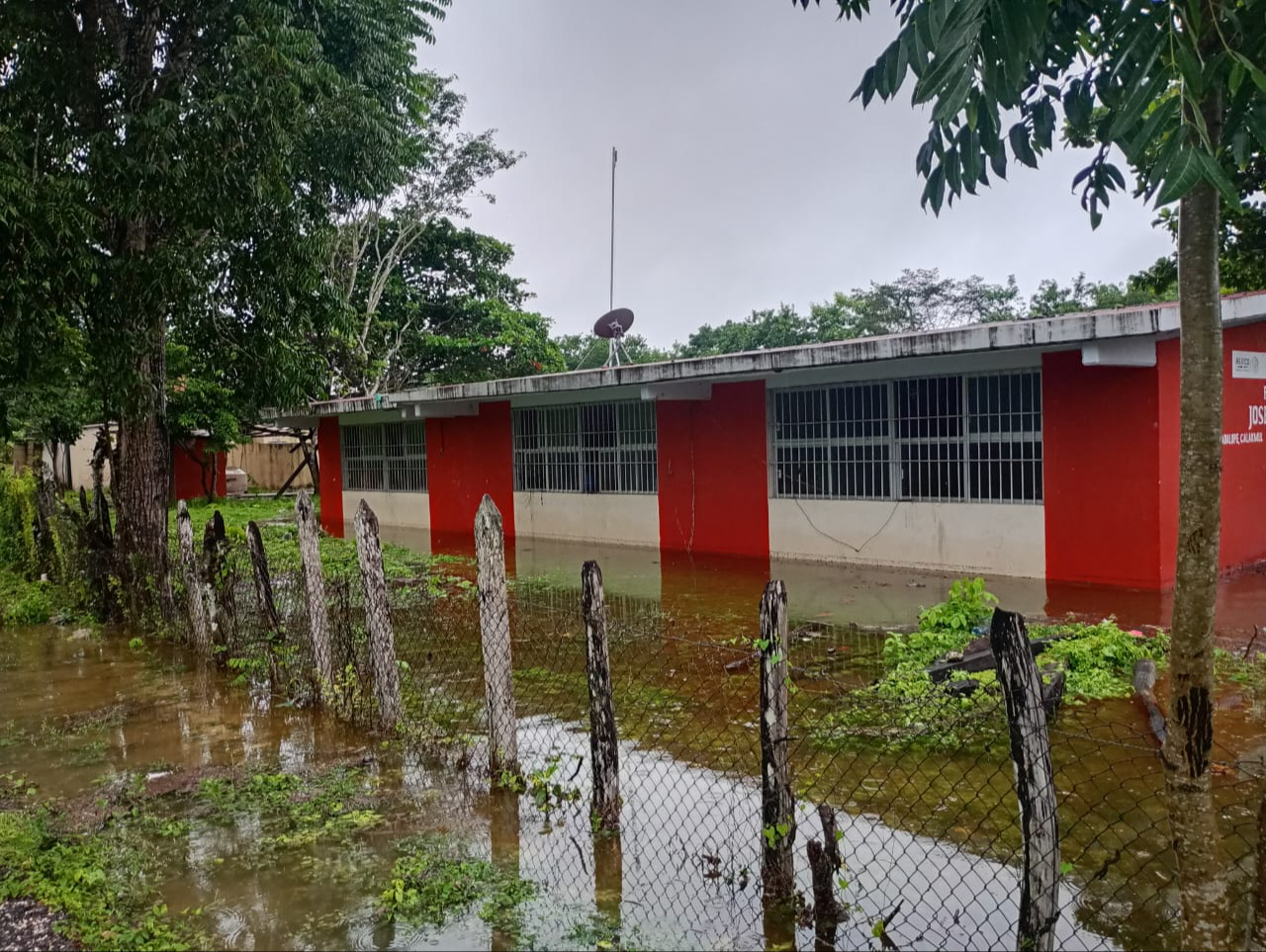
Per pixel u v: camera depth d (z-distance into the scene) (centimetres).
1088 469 852
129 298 816
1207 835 245
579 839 377
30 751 523
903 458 997
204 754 505
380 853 376
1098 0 271
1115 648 568
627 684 586
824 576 979
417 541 1525
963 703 475
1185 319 241
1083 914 302
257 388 1012
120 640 816
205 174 783
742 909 319
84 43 845
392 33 1145
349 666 552
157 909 334
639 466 1295
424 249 2467
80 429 1603
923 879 329
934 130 267
